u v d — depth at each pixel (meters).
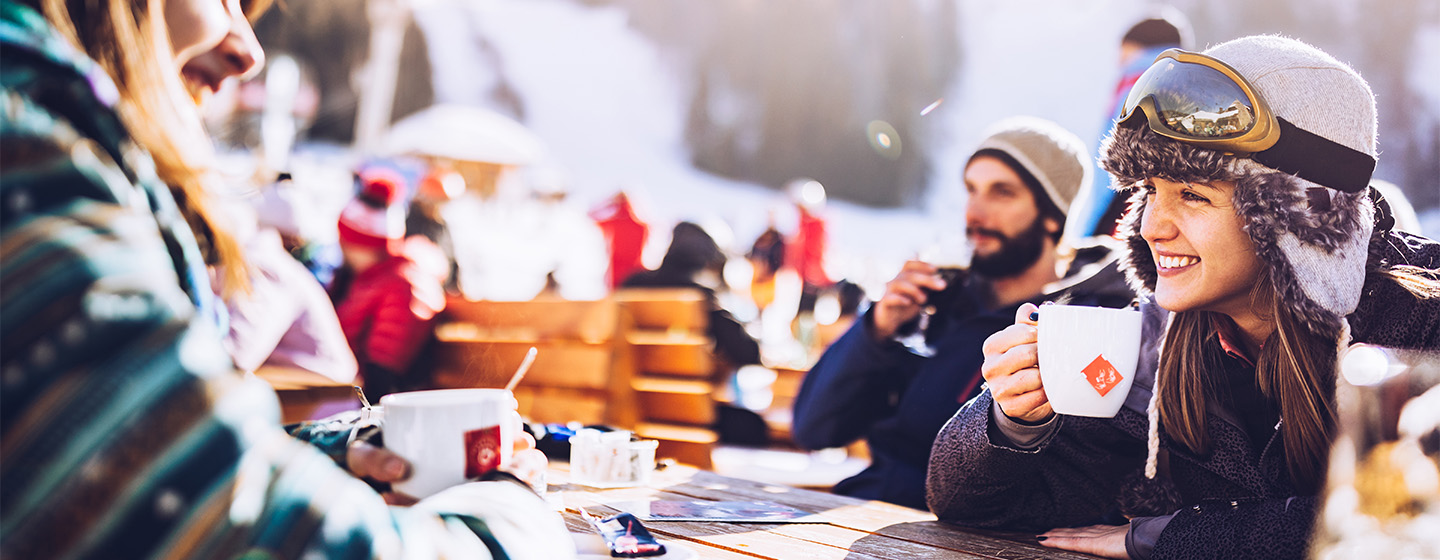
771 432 3.93
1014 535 1.29
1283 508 1.07
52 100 0.58
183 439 0.51
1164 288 1.18
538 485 1.09
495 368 3.19
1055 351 1.06
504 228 12.16
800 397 2.37
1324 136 1.05
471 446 0.86
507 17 24.59
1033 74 23.02
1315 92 1.06
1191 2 21.45
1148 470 1.26
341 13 18.53
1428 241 1.28
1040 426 1.18
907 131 24.03
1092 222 2.65
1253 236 1.08
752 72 25.19
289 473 0.57
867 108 24.36
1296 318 1.10
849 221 22.42
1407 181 18.56
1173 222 1.15
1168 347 1.26
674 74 25.61
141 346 0.51
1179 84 1.10
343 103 18.78
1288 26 20.52
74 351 0.49
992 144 2.17
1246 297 1.16
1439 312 1.11
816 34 24.66
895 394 2.25
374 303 3.28
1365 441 0.76
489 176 12.93
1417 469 0.72
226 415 0.53
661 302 3.00
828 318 6.95
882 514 1.37
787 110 25.02
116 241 0.53
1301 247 1.07
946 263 2.16
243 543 0.52
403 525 0.64
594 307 2.99
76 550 0.47
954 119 23.70
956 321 2.15
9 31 0.58
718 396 3.99
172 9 0.78
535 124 25.09
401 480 0.85
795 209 10.04
